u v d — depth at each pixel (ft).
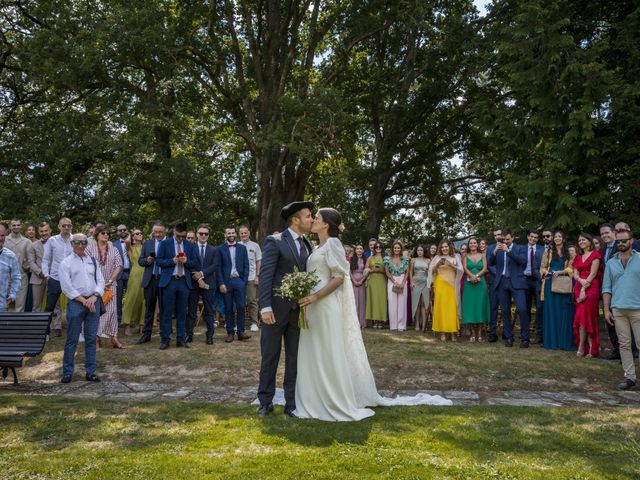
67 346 23.15
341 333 17.33
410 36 65.87
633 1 46.50
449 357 27.14
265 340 17.35
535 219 45.98
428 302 37.76
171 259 29.35
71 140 60.44
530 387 22.84
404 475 11.75
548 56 44.57
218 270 31.40
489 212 80.18
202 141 62.69
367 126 77.77
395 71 71.00
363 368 18.49
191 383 23.17
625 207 44.09
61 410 17.46
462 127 72.23
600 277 29.27
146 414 16.97
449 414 17.34
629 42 44.83
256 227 68.18
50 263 30.50
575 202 42.09
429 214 86.69
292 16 65.82
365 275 39.50
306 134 52.80
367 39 70.69
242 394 21.21
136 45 53.31
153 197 62.03
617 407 19.25
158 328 37.73
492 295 33.50
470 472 11.96
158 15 56.44
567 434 14.94
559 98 44.24
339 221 17.69
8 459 12.63
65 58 54.65
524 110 49.67
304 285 16.11
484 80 66.08
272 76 62.54
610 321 23.47
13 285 25.03
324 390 16.80
